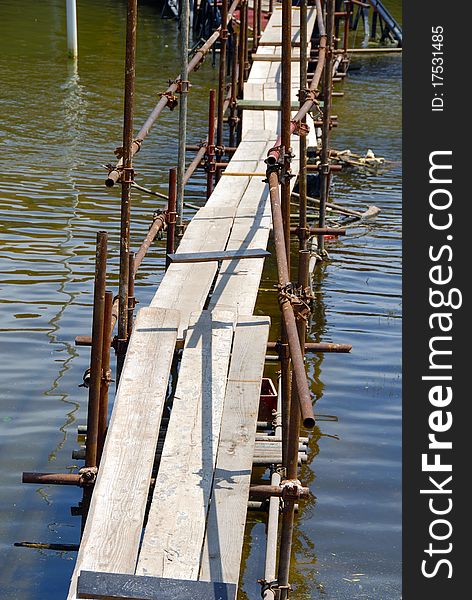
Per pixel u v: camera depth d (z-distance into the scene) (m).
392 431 11.47
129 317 9.84
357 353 13.41
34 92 28.58
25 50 34.62
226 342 9.47
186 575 7.04
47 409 11.38
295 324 7.69
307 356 13.30
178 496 7.73
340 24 43.41
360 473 10.61
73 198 19.25
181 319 9.94
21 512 9.55
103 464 7.97
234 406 8.72
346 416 11.74
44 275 15.17
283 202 9.78
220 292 10.59
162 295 10.41
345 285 15.90
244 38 20.06
